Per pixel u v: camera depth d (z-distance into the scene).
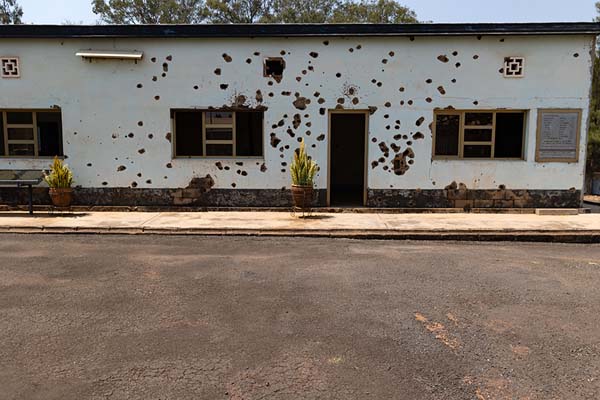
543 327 4.02
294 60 9.80
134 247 7.03
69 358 3.38
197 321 4.10
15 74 9.83
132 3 26.11
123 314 4.25
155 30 9.65
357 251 6.90
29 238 7.65
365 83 9.80
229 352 3.49
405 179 9.96
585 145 9.75
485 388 3.02
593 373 3.22
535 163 9.83
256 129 10.12
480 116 9.95
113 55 9.62
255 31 9.64
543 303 4.63
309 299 4.70
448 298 4.76
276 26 9.59
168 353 3.47
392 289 5.04
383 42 9.71
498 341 3.73
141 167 10.05
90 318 4.14
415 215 9.56
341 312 4.34
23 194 10.09
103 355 3.43
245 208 10.05
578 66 9.60
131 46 9.79
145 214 9.58
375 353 3.50
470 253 6.83
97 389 2.96
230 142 10.14
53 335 3.77
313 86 9.84
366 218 9.16
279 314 4.28
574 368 3.29
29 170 9.72
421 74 9.75
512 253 6.86
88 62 9.80
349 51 9.75
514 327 4.02
